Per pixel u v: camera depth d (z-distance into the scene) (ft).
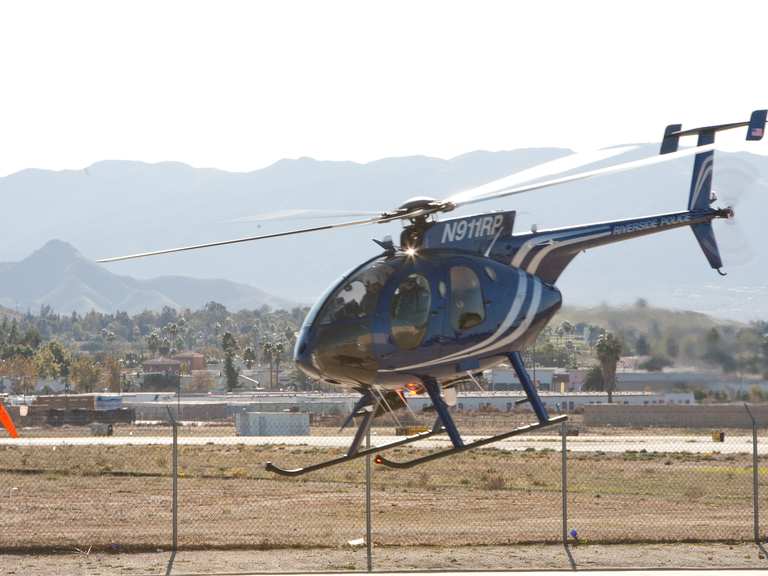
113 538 113.19
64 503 149.28
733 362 290.76
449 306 78.48
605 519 133.90
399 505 149.18
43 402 597.11
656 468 222.89
